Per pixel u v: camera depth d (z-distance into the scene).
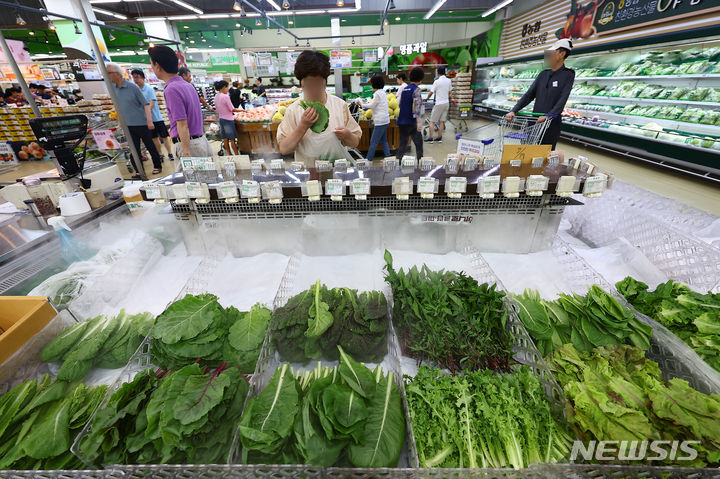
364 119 6.52
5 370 1.10
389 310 1.44
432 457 0.94
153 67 2.90
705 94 4.70
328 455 0.85
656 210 2.45
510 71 9.61
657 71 5.36
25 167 6.02
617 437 0.89
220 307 1.42
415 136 5.90
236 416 1.01
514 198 1.81
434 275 1.51
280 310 1.37
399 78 6.49
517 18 11.41
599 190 1.66
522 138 3.00
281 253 2.02
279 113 6.01
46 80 8.61
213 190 1.73
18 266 1.76
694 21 5.27
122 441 0.94
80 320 1.43
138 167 2.95
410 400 1.05
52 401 1.09
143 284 1.76
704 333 1.22
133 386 1.02
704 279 1.60
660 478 0.84
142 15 10.30
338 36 10.59
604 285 1.57
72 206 2.09
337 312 1.36
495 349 1.24
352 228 1.89
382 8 11.99
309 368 1.28
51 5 5.46
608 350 1.22
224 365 1.18
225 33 15.05
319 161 1.96
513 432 0.96
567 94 3.59
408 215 1.84
